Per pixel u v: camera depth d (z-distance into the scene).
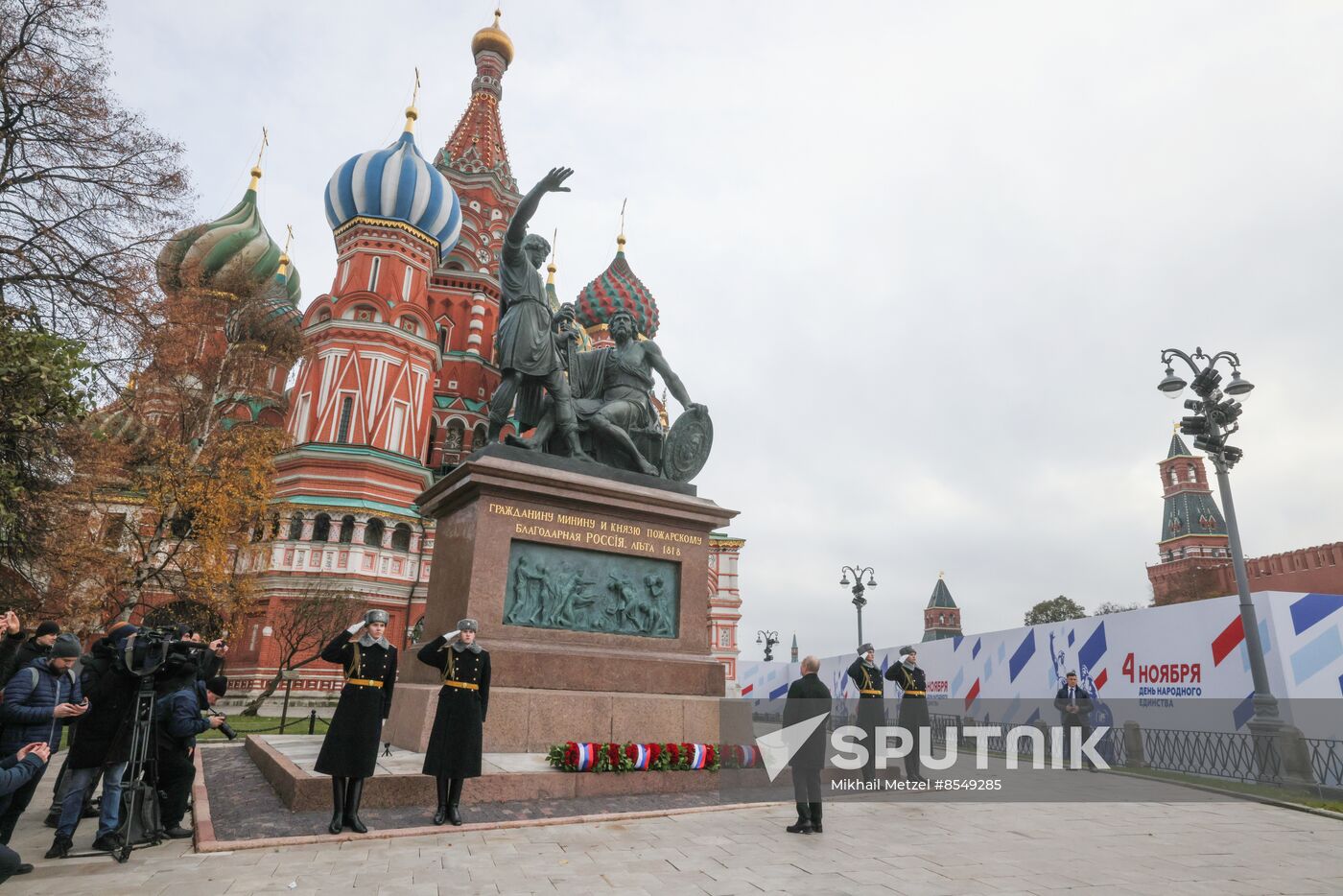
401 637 42.62
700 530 13.30
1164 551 96.31
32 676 6.45
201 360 33.72
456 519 12.28
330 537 42.62
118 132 16.98
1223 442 15.99
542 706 10.53
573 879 5.79
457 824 7.43
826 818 8.65
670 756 9.76
